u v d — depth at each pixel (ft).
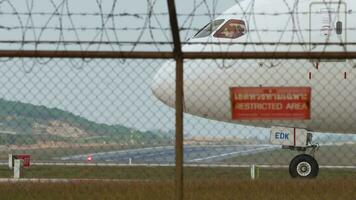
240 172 382.42
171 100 279.49
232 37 278.67
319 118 282.97
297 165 289.74
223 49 275.59
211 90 277.23
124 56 118.93
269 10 275.39
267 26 275.18
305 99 115.44
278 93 115.96
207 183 215.51
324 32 268.62
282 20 273.75
